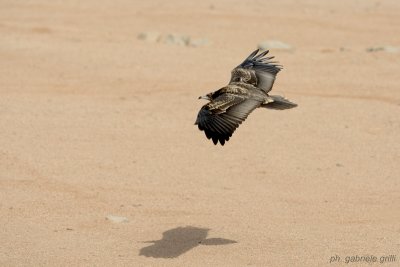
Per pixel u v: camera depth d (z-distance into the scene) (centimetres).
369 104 2959
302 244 1717
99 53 3788
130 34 4331
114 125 2670
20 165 2252
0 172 2194
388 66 3609
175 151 2405
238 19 4841
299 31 4547
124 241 1747
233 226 1830
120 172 2214
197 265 1608
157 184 2125
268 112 2820
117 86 3209
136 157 2342
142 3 5375
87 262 1625
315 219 1881
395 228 1820
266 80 1387
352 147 2461
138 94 3089
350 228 1822
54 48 3853
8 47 3828
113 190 2077
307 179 2178
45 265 1611
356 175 2211
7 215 1897
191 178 2175
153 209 1945
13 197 2016
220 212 1925
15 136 2517
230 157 2355
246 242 1731
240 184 2134
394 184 2138
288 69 3544
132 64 3588
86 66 3528
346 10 5284
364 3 5634
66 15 4834
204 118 1248
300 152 2405
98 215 1906
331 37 4409
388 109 2889
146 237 1770
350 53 3894
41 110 2831
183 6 5272
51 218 1884
